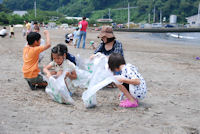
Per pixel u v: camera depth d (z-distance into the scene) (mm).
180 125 3258
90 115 3480
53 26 59625
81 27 12617
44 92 4559
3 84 4941
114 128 3053
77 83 4387
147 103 4188
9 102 3811
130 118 3434
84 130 2939
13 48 11805
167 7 156750
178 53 12539
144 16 164000
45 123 3082
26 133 2754
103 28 5121
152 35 39062
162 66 8062
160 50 13984
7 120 3084
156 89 5141
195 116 3625
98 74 3881
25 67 4559
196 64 8797
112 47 5199
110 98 4395
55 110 3592
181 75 6688
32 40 4637
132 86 3859
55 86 3916
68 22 112875
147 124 3242
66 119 3264
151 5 160500
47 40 4523
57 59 4270
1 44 13727
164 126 3199
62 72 4336
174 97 4594
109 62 4027
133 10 175375
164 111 3801
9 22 69562
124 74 3930
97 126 3088
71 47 13344
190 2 161375
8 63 7430
